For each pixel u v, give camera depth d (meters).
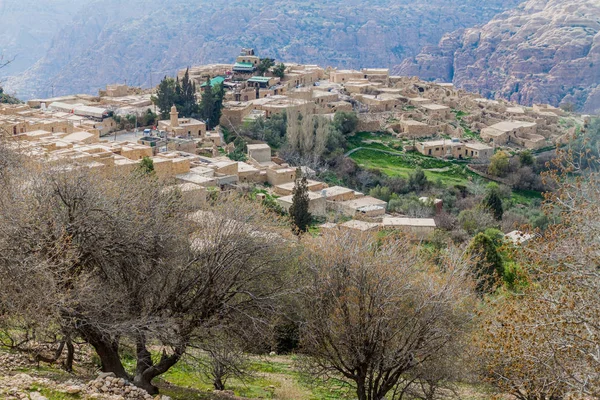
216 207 29.47
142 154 78.56
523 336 22.36
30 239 22.14
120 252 24.56
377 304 26.05
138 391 21.12
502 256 47.50
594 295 20.55
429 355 25.97
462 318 27.31
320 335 26.84
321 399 30.22
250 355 35.38
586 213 21.84
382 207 82.44
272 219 33.19
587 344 19.77
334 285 27.30
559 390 21.75
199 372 30.16
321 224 70.94
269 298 26.25
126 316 24.31
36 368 23.11
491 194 88.00
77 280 22.58
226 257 25.70
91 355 28.59
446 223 79.50
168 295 25.86
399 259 28.20
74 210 23.75
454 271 28.97
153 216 26.62
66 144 72.62
